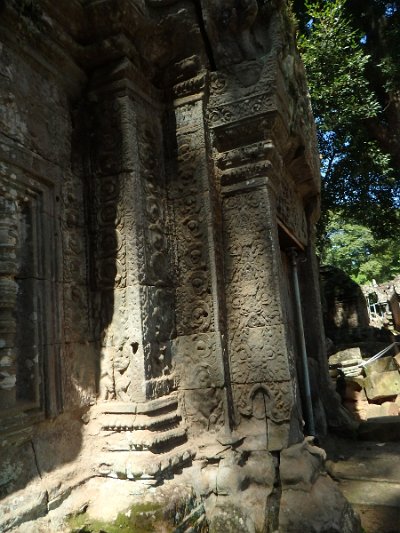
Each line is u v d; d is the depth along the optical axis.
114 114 2.90
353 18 11.25
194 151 3.17
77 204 2.84
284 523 2.45
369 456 3.70
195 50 3.21
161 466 2.44
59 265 2.56
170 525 2.22
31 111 2.50
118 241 2.77
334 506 2.56
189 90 3.25
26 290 2.37
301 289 5.12
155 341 2.78
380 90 11.54
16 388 2.28
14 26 2.34
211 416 2.89
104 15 2.70
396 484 3.04
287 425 2.89
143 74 3.09
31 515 2.08
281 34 3.32
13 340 2.22
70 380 2.54
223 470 2.70
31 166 2.43
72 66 2.81
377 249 25.17
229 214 3.27
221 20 3.20
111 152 2.88
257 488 2.73
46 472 2.29
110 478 2.49
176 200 3.17
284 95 3.41
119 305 2.72
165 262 3.02
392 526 2.65
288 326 3.22
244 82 3.23
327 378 4.77
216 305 2.98
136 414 2.59
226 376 2.97
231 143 3.28
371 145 9.94
